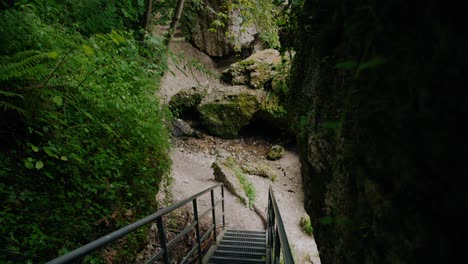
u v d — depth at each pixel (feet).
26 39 8.74
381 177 2.98
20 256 6.51
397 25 2.58
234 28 37.52
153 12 22.22
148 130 13.09
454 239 1.90
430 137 2.09
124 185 10.53
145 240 10.87
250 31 39.96
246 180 24.98
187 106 34.04
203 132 34.24
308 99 7.64
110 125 10.97
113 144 11.27
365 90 3.30
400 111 2.51
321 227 6.27
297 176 29.71
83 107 10.23
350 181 4.04
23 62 6.92
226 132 33.88
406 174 2.42
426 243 2.16
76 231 8.04
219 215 19.83
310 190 7.58
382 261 2.93
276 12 22.84
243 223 20.67
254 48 42.52
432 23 2.10
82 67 10.21
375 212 3.08
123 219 9.80
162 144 14.30
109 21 15.66
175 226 14.79
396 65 2.59
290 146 33.78
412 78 2.33
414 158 2.29
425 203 2.18
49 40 9.52
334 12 5.40
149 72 16.16
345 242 4.17
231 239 15.83
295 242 21.56
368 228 3.31
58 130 8.98
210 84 37.81
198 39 38.68
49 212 7.77
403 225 2.48
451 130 1.89
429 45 2.13
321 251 6.17
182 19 27.17
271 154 32.07
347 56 4.50
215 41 39.42
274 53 38.17
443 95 1.95
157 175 13.39
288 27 9.64
